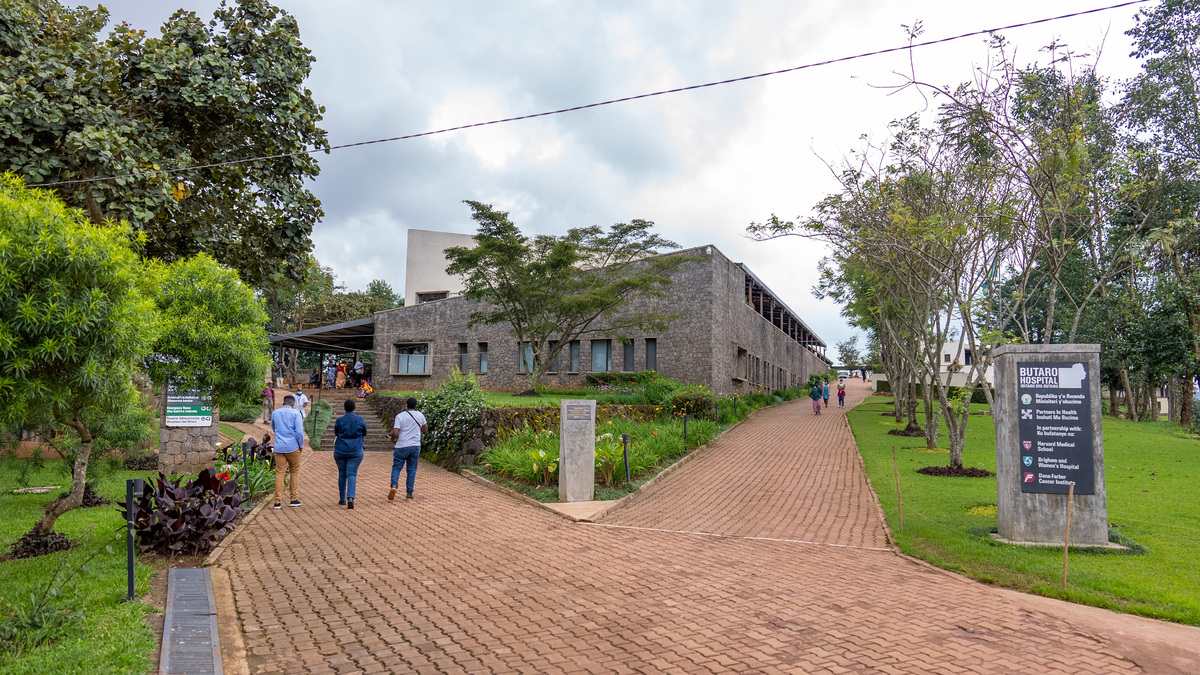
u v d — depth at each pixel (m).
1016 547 7.46
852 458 15.98
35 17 10.33
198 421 12.80
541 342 24.48
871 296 20.19
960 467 13.34
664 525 9.23
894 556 7.64
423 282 38.69
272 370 33.22
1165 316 23.33
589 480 10.77
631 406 18.64
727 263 27.88
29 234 4.68
